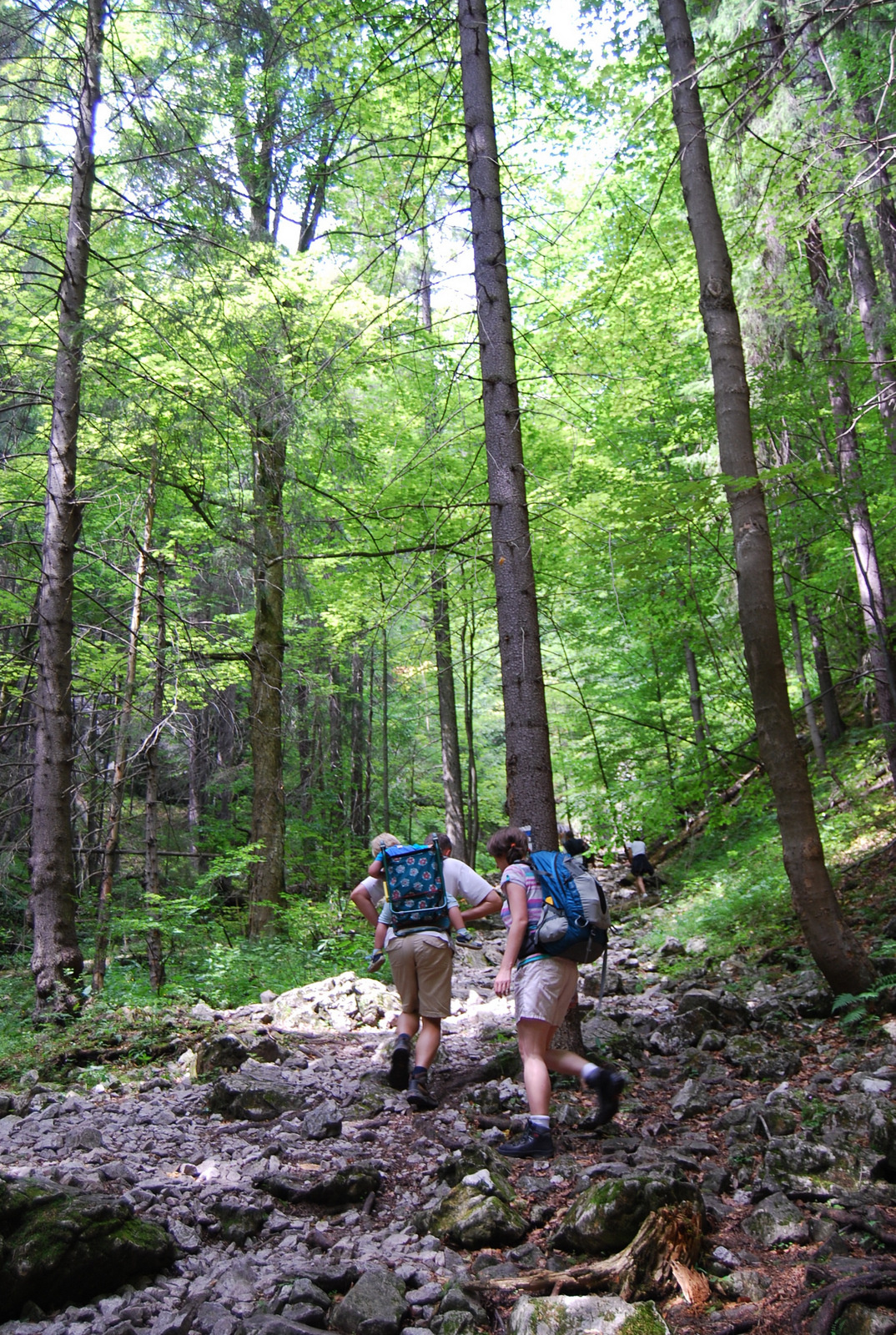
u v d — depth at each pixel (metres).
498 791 26.16
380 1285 3.14
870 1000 6.05
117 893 12.52
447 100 7.36
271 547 10.63
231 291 10.07
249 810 17.31
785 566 11.11
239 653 12.31
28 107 9.17
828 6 7.98
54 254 10.97
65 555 8.51
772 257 9.95
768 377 9.57
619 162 9.15
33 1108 5.29
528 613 5.74
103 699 11.35
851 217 9.68
